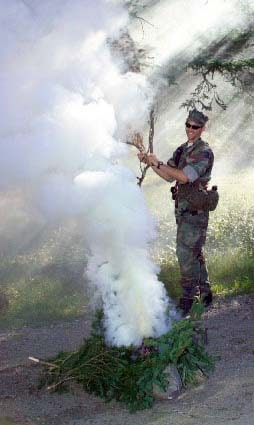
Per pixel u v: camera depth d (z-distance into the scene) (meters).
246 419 5.00
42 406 5.33
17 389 5.67
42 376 5.74
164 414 5.13
